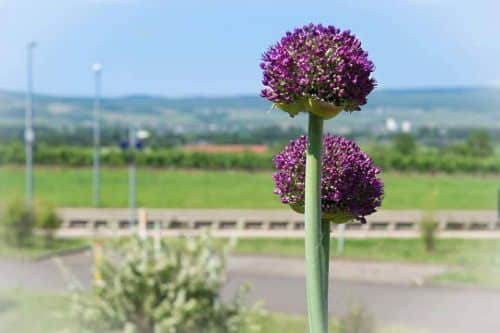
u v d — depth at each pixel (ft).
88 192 249.55
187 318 39.01
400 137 343.67
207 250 40.27
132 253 39.32
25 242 104.32
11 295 65.46
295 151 10.41
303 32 9.59
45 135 519.60
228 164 329.31
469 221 136.26
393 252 105.81
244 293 42.34
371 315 51.70
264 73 9.62
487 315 63.62
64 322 53.31
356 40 9.59
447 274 85.30
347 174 10.27
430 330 57.93
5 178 291.58
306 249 9.38
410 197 238.07
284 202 10.44
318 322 9.31
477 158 319.06
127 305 39.14
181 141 573.33
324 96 9.31
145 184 279.90
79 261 92.84
